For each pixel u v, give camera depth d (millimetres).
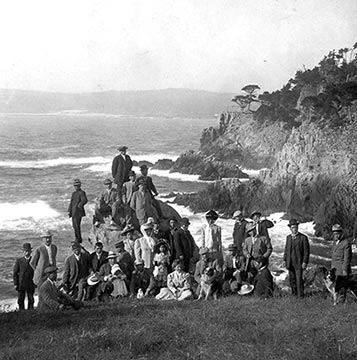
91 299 17000
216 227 18188
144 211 23781
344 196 65000
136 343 10531
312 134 77625
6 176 101438
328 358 9148
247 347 9945
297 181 74250
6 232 55281
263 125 128250
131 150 163500
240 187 73875
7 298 34219
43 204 72250
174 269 17500
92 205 70312
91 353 10070
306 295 16938
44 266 18297
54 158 135125
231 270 17453
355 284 15164
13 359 10102
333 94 84188
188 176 105438
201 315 12922
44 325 12781
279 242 53562
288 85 132750
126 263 18031
